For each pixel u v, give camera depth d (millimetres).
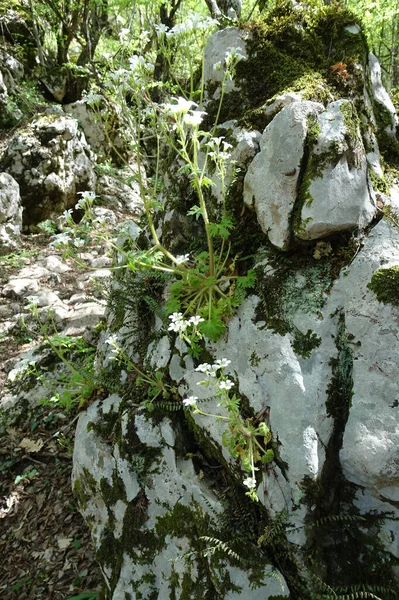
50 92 10312
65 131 7918
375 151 2670
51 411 3971
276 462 2115
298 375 2170
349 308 2195
